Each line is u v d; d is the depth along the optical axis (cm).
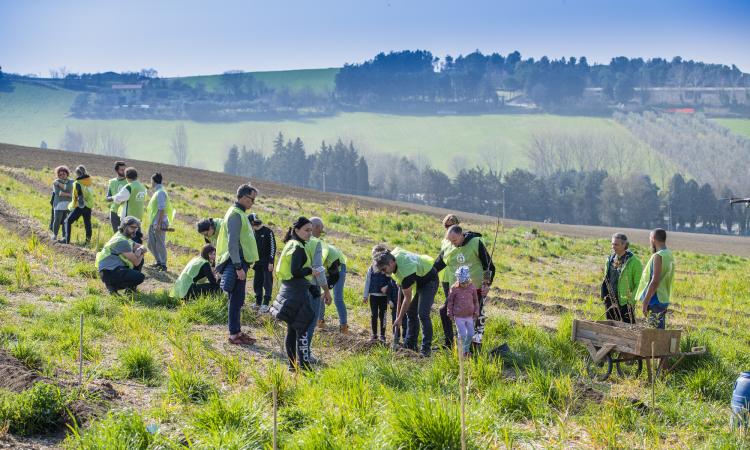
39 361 793
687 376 916
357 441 605
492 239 2933
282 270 880
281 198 3822
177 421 673
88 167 4112
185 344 934
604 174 15912
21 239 1638
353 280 1677
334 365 892
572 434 690
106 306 1090
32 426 628
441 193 14712
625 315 1032
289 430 653
